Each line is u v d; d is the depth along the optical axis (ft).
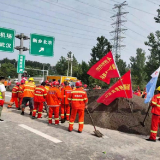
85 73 114.73
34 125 22.18
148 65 112.47
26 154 13.73
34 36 44.78
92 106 27.71
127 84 24.36
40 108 27.02
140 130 22.02
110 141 17.99
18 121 23.79
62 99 25.63
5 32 41.52
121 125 23.04
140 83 131.23
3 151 14.02
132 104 25.80
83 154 14.35
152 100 19.21
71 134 19.38
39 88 25.90
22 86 33.27
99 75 25.38
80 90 20.56
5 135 17.69
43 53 45.80
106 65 24.97
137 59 165.78
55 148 15.19
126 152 15.47
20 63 42.27
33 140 16.78
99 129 22.57
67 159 13.30
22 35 42.06
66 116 26.63
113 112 25.35
